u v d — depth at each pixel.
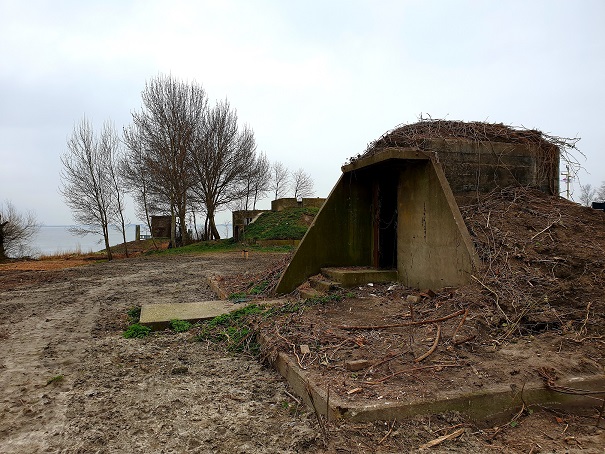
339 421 3.62
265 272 11.74
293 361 4.96
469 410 3.82
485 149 8.16
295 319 6.43
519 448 3.39
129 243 41.53
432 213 7.54
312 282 9.20
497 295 5.69
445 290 6.88
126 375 5.33
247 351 6.10
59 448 3.61
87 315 9.08
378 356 4.76
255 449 3.49
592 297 5.58
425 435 3.49
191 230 39.66
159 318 7.72
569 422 3.84
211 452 3.48
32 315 9.20
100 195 27.55
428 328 5.40
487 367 4.36
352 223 9.82
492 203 7.84
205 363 5.72
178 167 32.44
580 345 4.75
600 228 7.20
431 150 7.86
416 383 4.09
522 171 8.38
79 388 4.93
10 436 3.83
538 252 6.52
